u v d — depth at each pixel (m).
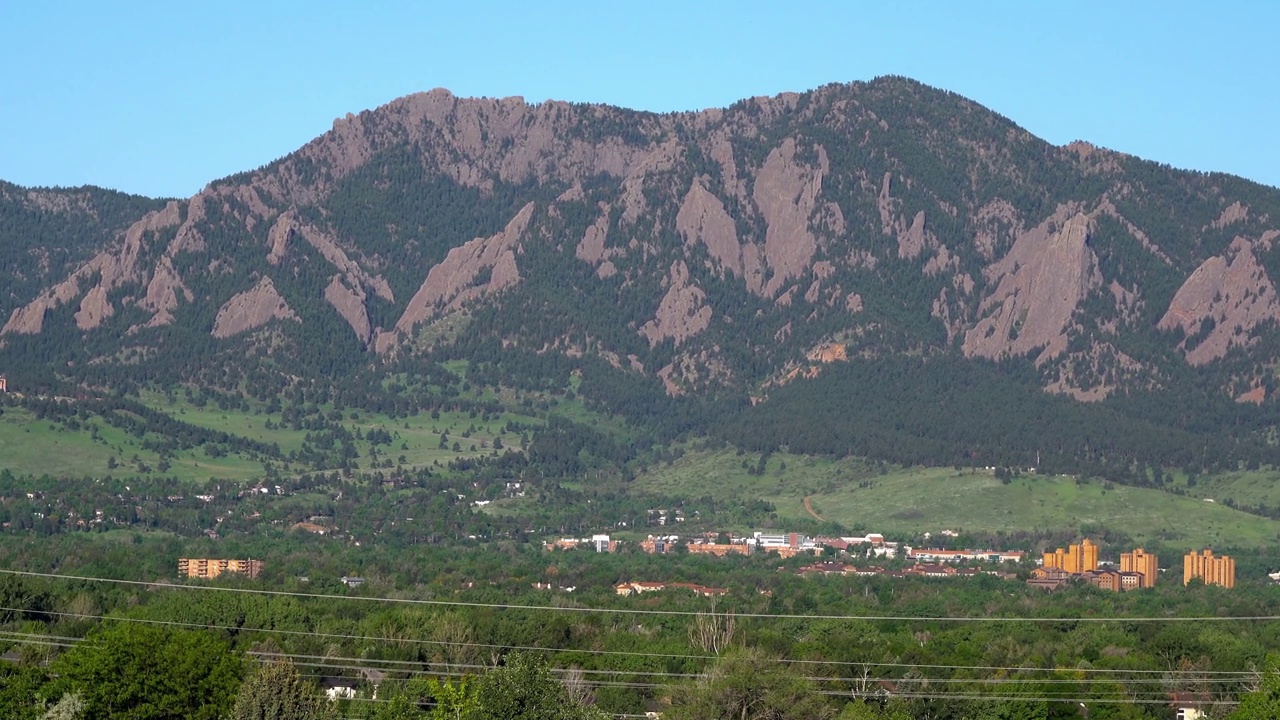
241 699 179.38
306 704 180.75
